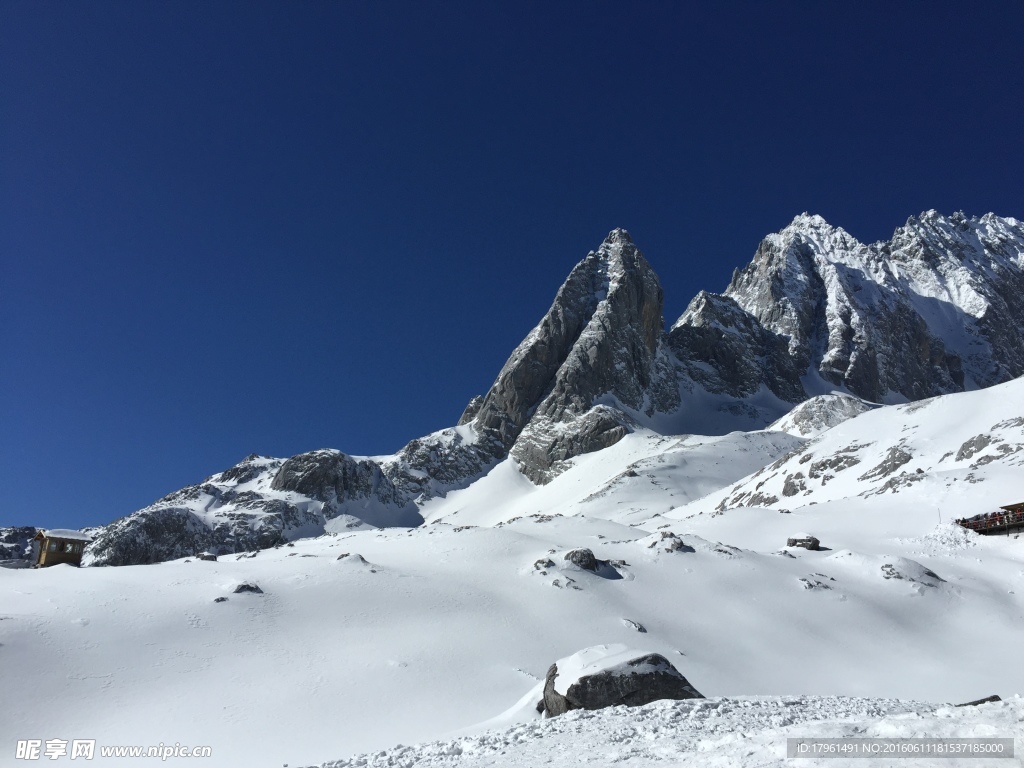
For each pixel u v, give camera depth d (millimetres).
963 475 109562
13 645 41250
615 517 184875
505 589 61281
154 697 38938
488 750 18906
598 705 25172
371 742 34531
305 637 48656
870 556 74938
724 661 51094
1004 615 63812
